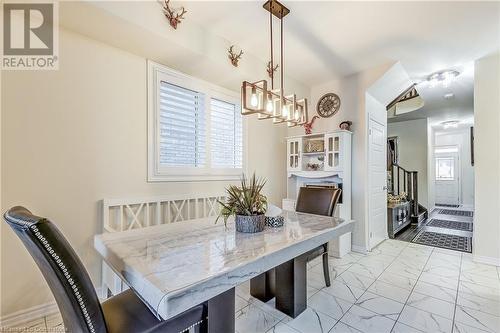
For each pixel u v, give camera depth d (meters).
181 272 1.09
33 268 1.94
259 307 2.11
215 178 3.23
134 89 2.52
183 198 2.83
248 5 2.22
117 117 2.40
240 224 1.75
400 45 2.90
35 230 0.84
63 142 2.09
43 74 2.01
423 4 2.19
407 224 5.27
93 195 2.25
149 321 1.16
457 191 8.61
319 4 2.19
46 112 2.02
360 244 3.59
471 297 2.28
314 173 3.74
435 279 2.66
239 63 2.94
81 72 2.19
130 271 1.14
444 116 6.40
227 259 1.24
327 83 4.04
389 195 5.15
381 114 4.26
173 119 2.85
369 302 2.19
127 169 2.46
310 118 4.18
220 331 1.28
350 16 2.36
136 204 2.50
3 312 1.83
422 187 6.55
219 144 3.34
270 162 4.03
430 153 7.14
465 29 2.57
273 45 2.90
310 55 3.15
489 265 3.05
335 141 3.61
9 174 1.86
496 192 3.10
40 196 1.98
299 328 1.83
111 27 2.08
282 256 1.42
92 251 2.23
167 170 2.76
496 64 3.13
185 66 2.79
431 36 2.71
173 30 2.30
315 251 2.23
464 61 3.30
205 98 3.15
